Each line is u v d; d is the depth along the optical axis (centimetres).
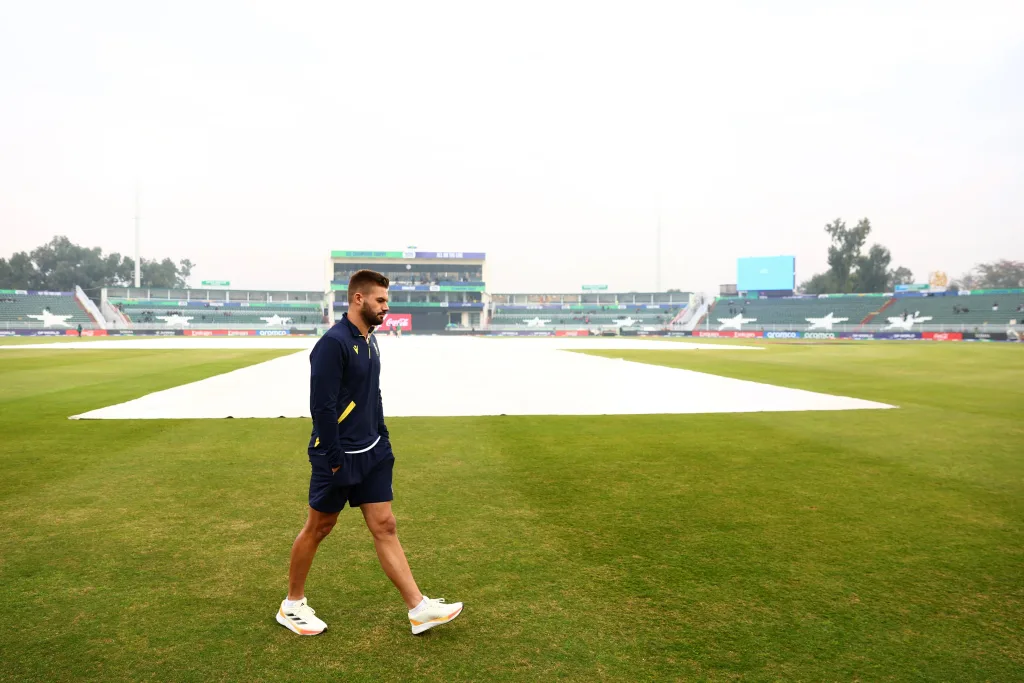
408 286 9550
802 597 407
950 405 1382
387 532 368
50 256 11581
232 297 9850
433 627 368
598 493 658
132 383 1833
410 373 2234
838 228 10631
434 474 739
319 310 10006
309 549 363
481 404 1383
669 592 414
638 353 3834
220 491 660
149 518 568
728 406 1360
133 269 12394
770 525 554
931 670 321
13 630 361
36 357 3106
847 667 324
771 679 312
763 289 9194
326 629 366
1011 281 12138
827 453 866
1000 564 464
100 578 436
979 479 721
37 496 639
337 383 351
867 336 7719
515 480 712
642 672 318
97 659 330
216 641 351
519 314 10394
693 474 743
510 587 421
